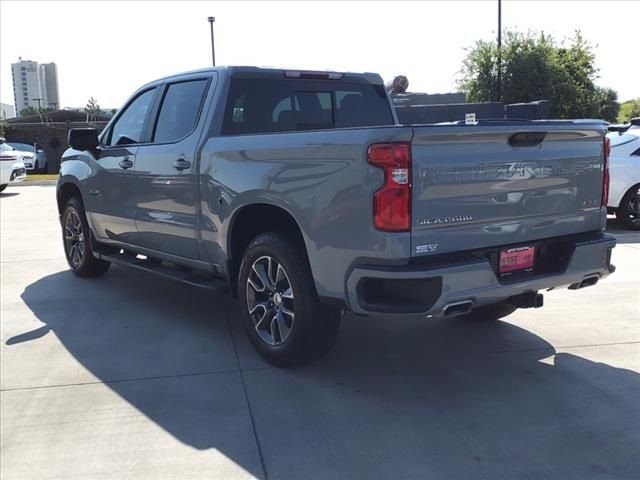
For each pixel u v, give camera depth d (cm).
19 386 423
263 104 518
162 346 496
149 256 586
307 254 402
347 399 398
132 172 571
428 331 528
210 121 489
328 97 562
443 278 353
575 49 3691
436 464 323
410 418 372
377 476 313
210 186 473
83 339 515
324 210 380
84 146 623
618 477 311
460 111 2303
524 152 392
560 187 415
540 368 445
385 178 347
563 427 360
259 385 420
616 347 483
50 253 884
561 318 557
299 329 418
